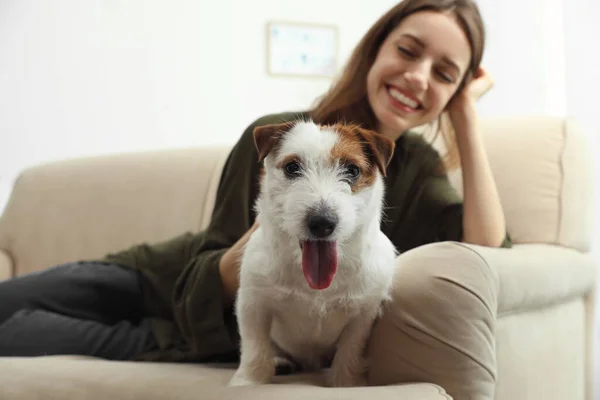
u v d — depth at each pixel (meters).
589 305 1.59
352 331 1.05
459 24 1.39
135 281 1.56
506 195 1.67
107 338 1.34
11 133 2.82
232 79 3.02
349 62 1.52
